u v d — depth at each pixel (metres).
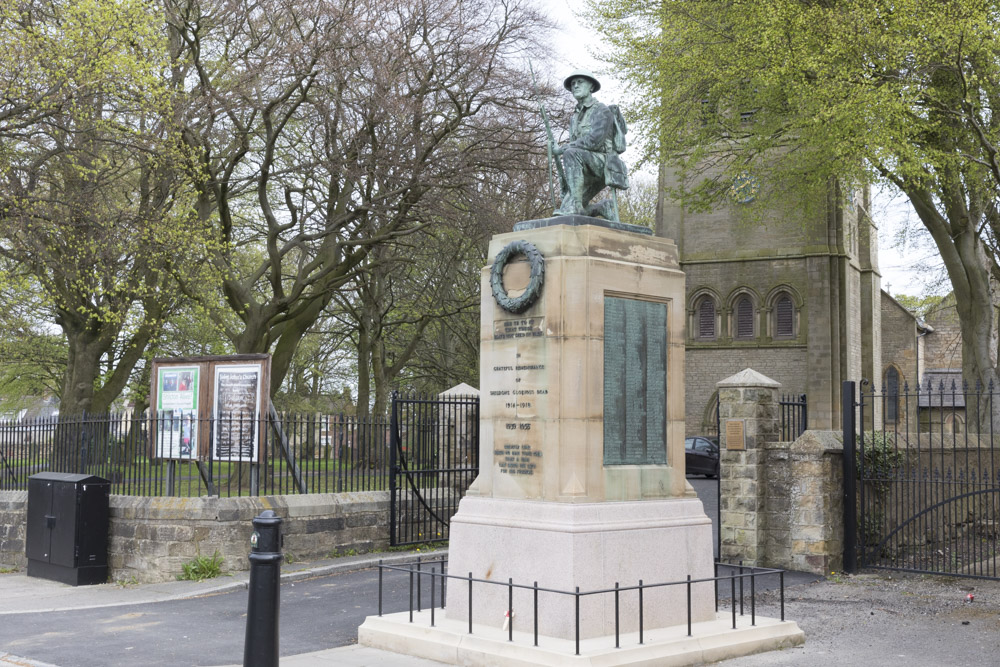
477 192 23.92
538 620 8.09
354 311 35.38
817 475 13.90
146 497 14.00
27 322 30.83
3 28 20.50
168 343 34.91
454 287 35.84
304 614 10.74
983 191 23.11
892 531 14.09
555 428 8.30
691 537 8.85
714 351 44.19
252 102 21.64
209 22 23.02
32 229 21.19
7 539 16.06
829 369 41.97
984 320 24.42
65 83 20.30
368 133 22.64
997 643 9.38
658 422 9.00
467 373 40.44
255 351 23.92
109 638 9.57
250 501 13.99
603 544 8.14
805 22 20.72
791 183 26.75
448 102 23.86
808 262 42.72
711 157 41.66
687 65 24.77
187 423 14.94
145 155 22.34
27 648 9.10
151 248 22.00
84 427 15.78
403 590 12.21
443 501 16.88
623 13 27.02
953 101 21.59
